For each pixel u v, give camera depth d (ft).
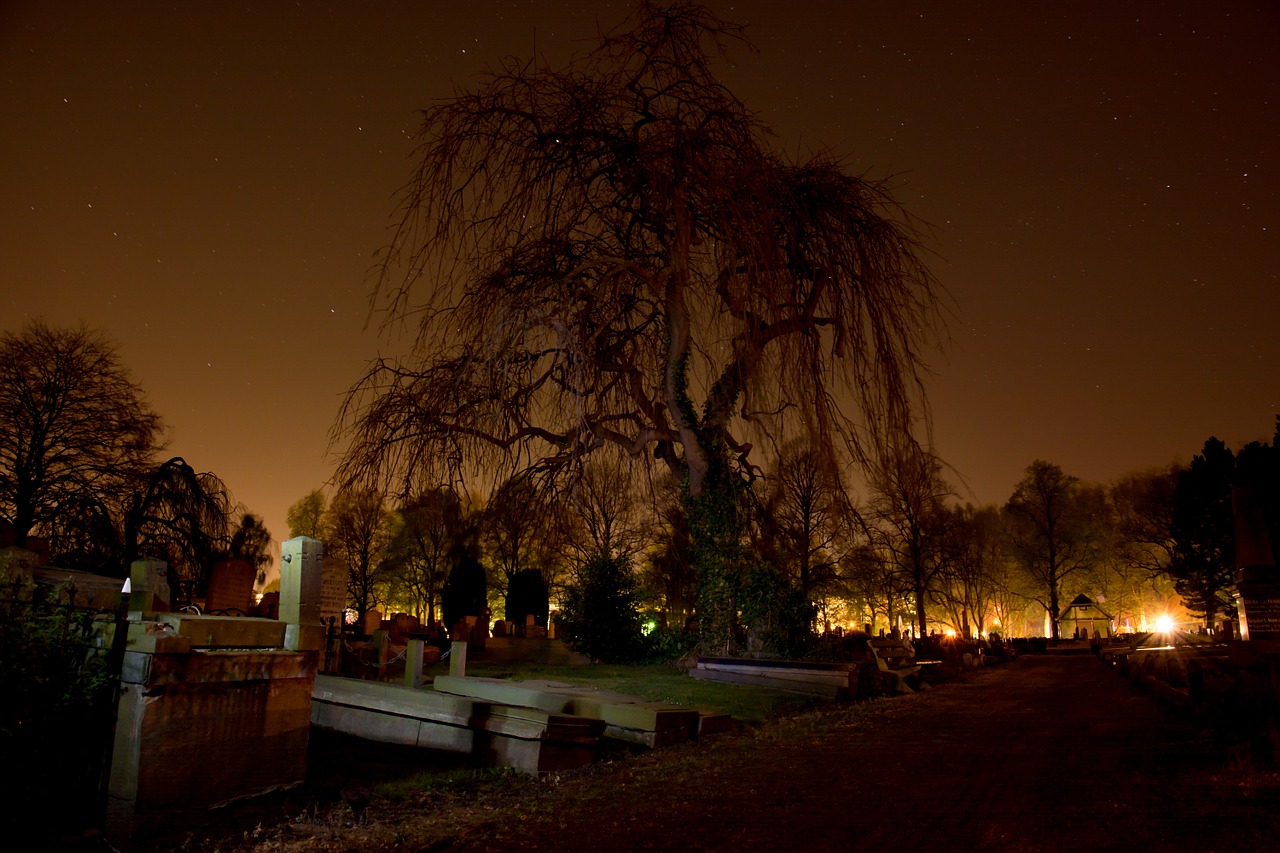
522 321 52.85
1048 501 218.59
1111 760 30.42
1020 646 205.16
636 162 58.80
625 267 59.57
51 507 91.61
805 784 27.20
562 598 88.99
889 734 40.22
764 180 55.21
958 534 131.54
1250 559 50.26
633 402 68.64
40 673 21.30
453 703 32.27
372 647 55.67
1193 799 22.95
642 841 20.43
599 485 75.72
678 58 57.57
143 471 101.40
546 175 59.36
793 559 71.20
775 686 60.29
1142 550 217.15
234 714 23.34
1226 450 172.65
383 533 165.48
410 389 61.16
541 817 23.20
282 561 26.61
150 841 20.75
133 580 23.07
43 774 20.98
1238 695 36.68
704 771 30.12
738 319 52.01
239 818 22.57
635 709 36.42
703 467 67.82
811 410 52.49
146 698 21.13
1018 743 36.14
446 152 55.52
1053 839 19.35
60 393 101.19
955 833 20.29
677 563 83.56
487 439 58.18
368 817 23.36
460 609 129.18
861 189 60.18
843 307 55.93
